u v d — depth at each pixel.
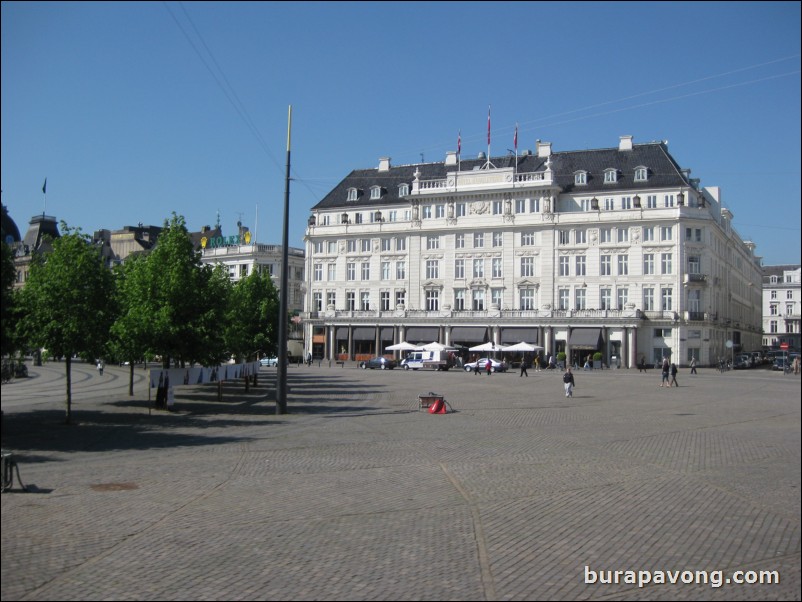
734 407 34.66
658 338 86.69
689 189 88.25
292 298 118.56
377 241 102.62
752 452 20.17
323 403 37.22
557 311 90.19
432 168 105.56
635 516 12.84
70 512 12.80
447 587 9.23
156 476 16.30
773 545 11.12
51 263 27.50
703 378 64.12
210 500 13.84
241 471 17.02
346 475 16.58
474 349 83.69
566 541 11.29
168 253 33.88
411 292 100.00
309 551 10.66
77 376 61.12
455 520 12.51
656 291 87.44
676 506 13.60
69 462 18.30
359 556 10.44
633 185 90.44
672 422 28.08
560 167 97.19
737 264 113.19
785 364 76.00
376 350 99.88
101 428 25.88
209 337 33.91
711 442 22.23
